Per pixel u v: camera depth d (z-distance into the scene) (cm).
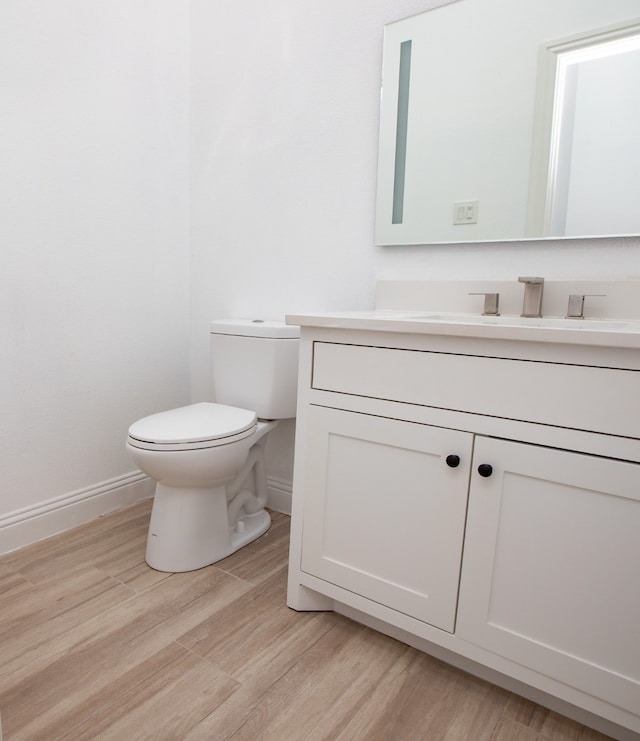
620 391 85
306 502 127
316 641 122
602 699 91
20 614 128
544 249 135
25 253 155
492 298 136
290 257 182
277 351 164
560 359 90
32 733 94
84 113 167
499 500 98
